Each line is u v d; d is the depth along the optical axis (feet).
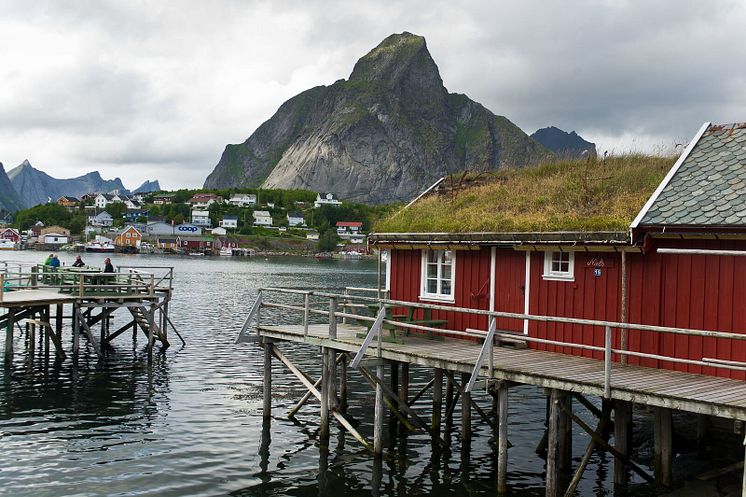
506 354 55.16
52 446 62.13
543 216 60.44
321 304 203.41
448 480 55.11
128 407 76.18
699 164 54.75
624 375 46.73
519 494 51.72
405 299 70.08
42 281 124.77
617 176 64.18
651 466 55.11
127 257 556.92
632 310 52.49
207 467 57.82
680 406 39.22
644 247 50.62
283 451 61.98
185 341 122.52
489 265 62.75
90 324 114.93
